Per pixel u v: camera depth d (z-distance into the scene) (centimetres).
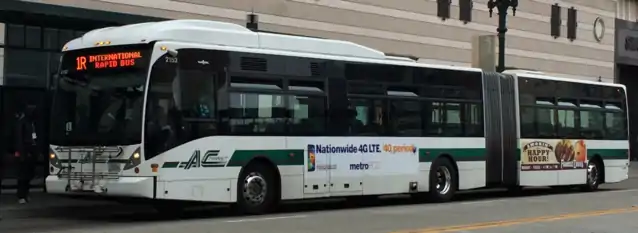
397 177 1612
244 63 1356
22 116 1563
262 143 1376
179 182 1255
